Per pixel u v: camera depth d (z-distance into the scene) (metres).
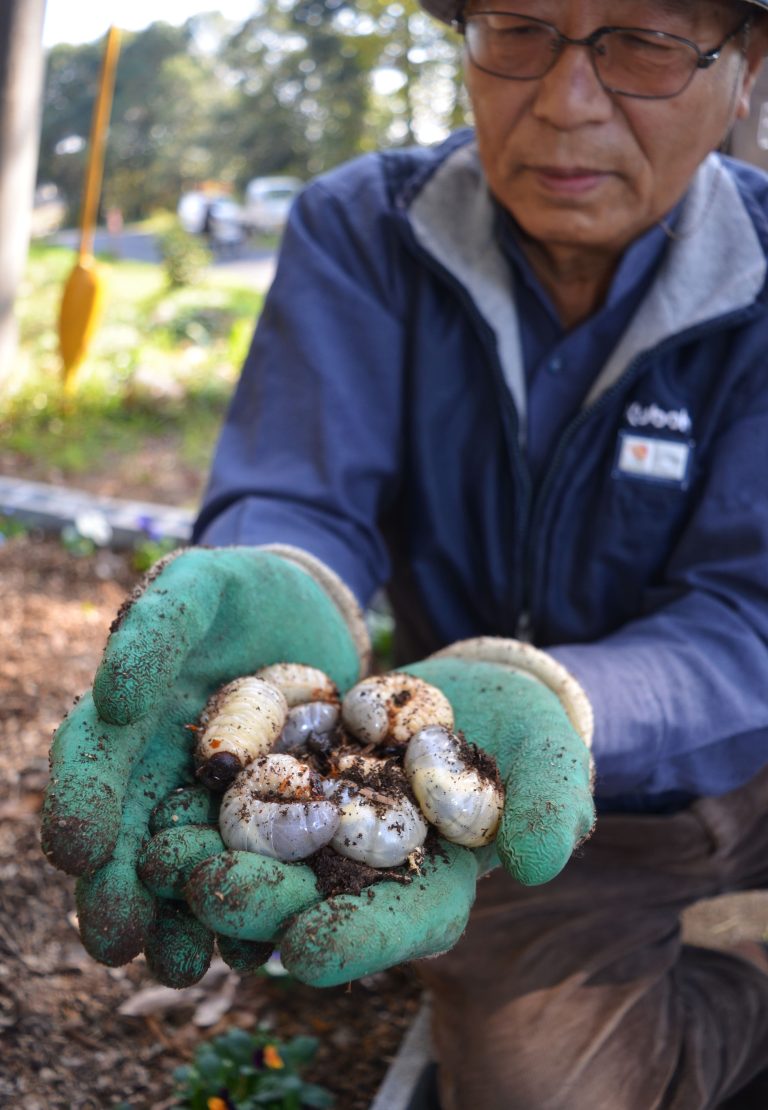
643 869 0.74
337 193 0.81
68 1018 0.84
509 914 0.74
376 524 0.82
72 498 1.96
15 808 1.05
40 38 1.54
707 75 0.64
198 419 2.74
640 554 0.74
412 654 0.86
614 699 0.62
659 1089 0.69
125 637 0.48
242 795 0.49
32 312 3.63
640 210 0.68
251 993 0.90
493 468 0.76
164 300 4.24
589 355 0.74
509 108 0.65
